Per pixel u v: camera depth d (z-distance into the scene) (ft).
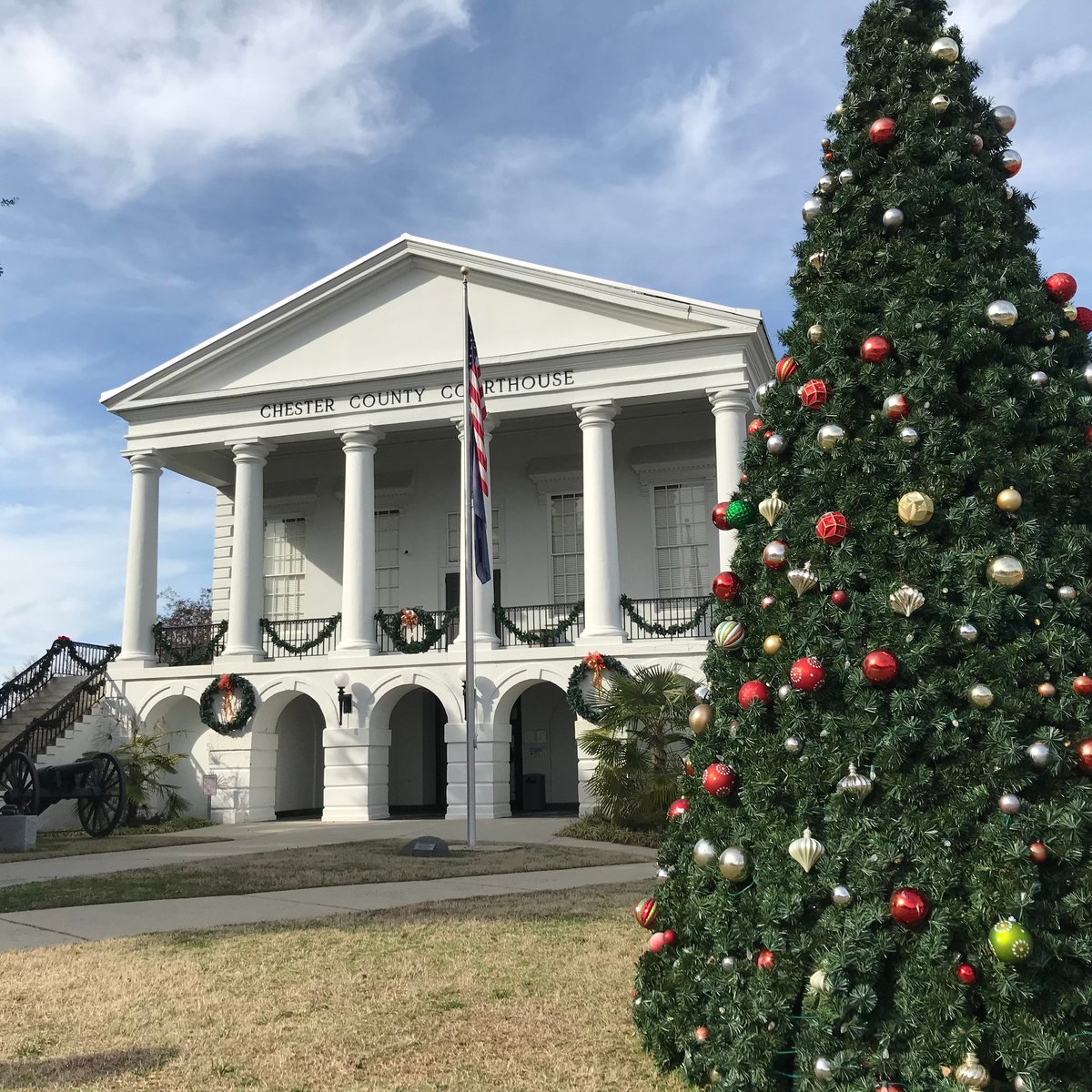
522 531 89.04
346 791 77.61
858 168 16.99
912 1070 12.60
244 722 79.46
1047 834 12.76
